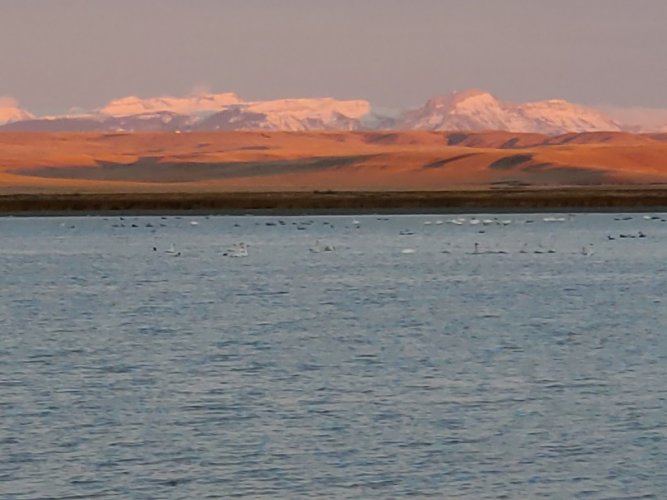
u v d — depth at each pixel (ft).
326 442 254.88
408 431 263.49
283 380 324.39
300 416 278.46
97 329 439.22
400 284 633.61
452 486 225.56
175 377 330.34
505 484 226.79
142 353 375.45
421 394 303.68
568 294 572.51
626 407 285.23
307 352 376.68
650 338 408.26
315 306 523.29
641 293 575.79
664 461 239.30
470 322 458.91
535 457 242.78
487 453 246.06
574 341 400.67
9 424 271.08
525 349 381.81
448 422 271.90
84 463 240.32
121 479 230.27
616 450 247.09
